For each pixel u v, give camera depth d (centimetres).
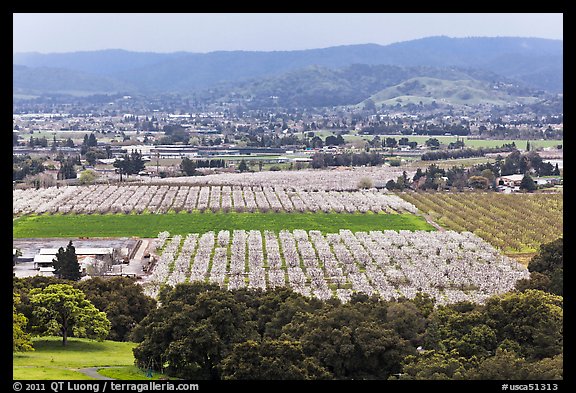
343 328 18512
